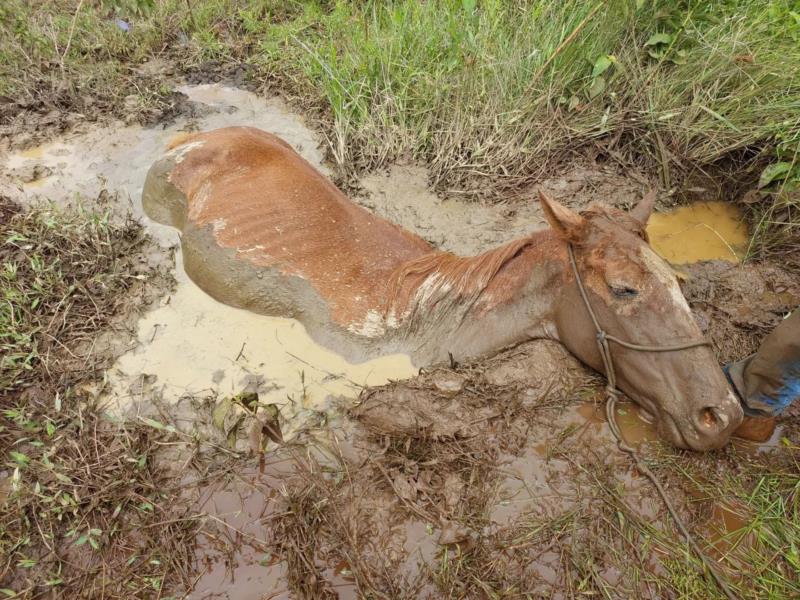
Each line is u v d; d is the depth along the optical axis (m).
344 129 2.21
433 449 1.23
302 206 1.58
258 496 1.19
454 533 1.11
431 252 1.57
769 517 1.14
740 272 1.71
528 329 1.40
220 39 2.80
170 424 1.32
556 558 1.08
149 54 2.67
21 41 2.55
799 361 1.10
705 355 1.18
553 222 1.28
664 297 1.19
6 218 1.81
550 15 2.29
